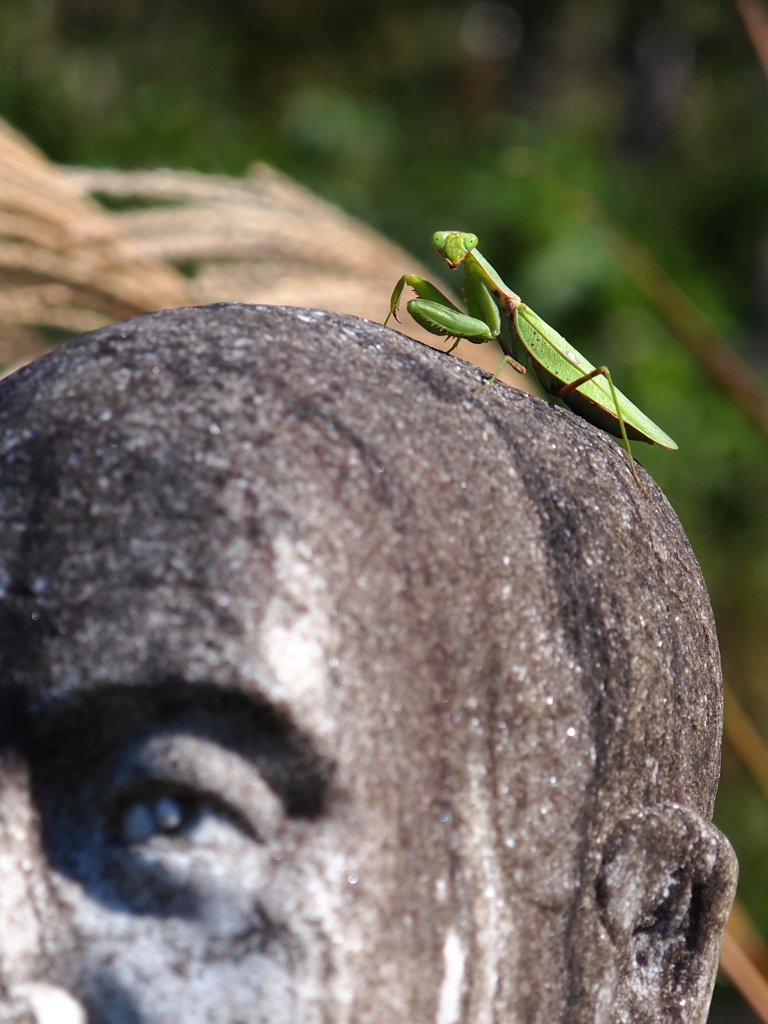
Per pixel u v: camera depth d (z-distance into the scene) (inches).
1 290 36.8
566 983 29.7
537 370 32.3
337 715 28.8
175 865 28.8
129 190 37.0
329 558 29.0
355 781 28.9
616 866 29.9
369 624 29.0
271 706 28.7
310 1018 28.7
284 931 28.8
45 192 36.2
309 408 29.3
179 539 28.9
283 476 29.0
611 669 29.9
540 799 29.5
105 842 29.0
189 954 28.8
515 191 73.9
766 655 68.2
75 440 29.1
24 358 37.8
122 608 28.8
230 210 36.9
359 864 28.8
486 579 29.5
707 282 79.7
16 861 29.0
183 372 29.4
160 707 28.8
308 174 79.3
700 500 69.2
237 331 29.7
